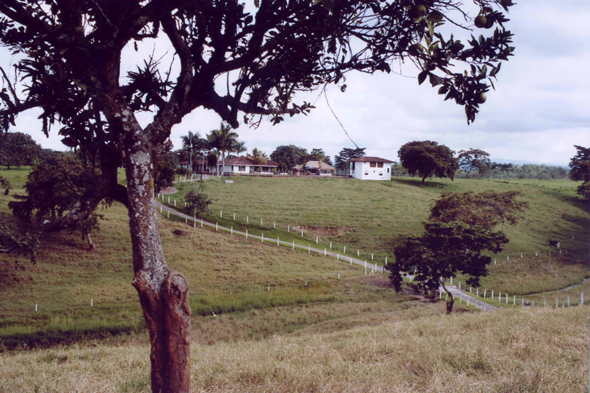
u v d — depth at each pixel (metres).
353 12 3.89
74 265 37.91
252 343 11.89
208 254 44.81
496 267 48.31
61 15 3.50
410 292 36.16
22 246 24.03
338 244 56.69
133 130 3.86
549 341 7.76
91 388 5.76
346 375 5.95
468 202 54.97
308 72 4.52
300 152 159.00
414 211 74.50
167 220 56.25
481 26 3.17
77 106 3.76
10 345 22.09
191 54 4.46
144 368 7.37
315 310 29.89
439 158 105.00
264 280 37.88
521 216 68.12
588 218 74.62
